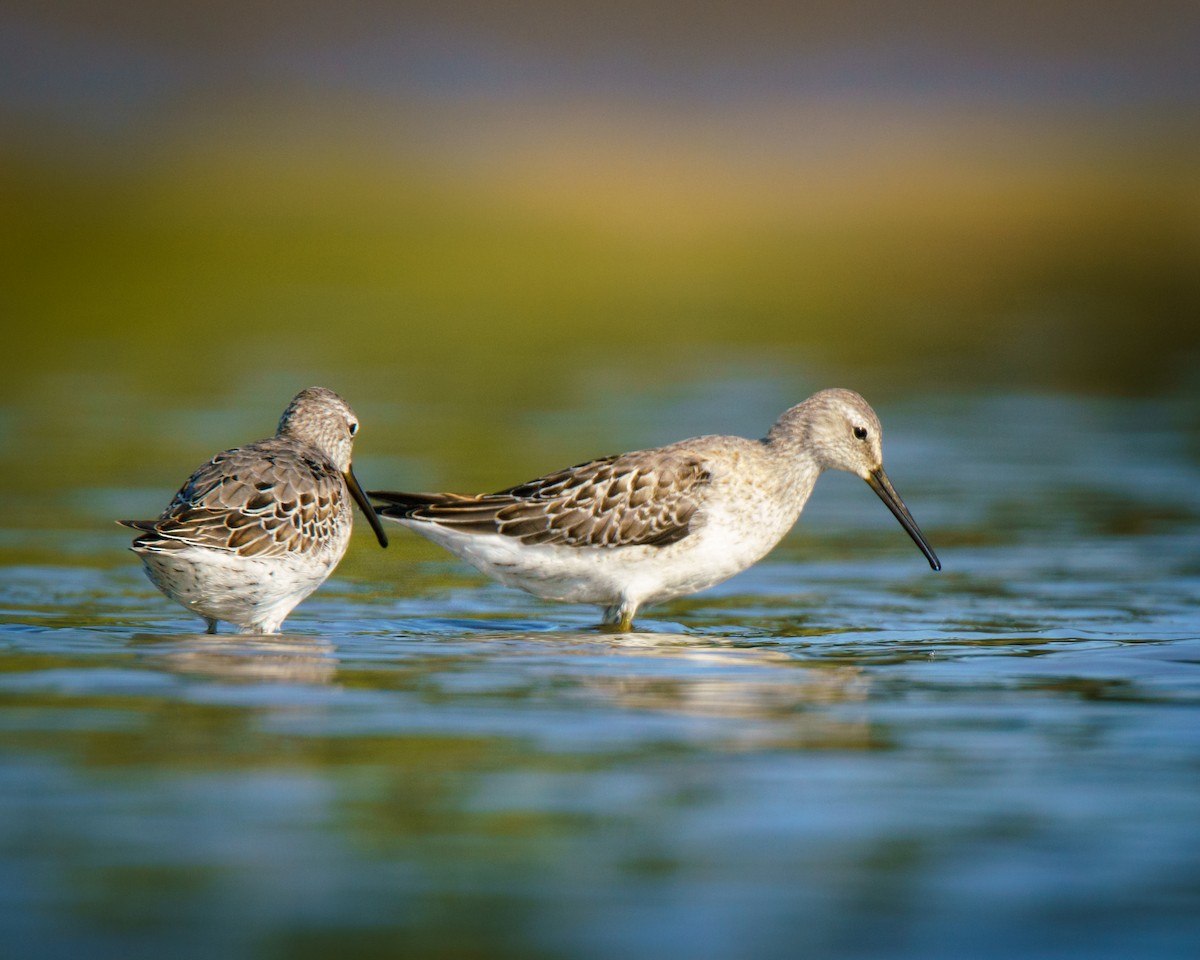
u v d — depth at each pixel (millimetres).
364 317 34562
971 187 53156
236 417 23641
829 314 35844
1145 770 9305
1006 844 8164
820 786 9000
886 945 7105
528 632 13383
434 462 20672
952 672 11727
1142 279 40438
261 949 6992
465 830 8281
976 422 24312
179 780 8914
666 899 7523
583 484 13766
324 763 9258
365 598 14781
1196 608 14188
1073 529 17797
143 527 12109
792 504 14398
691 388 26656
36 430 22469
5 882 7586
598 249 44031
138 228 44125
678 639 13078
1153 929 7246
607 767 9266
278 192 49844
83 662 11609
